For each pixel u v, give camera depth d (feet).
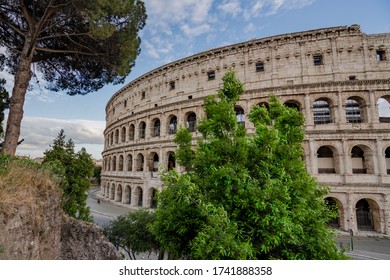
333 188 114.32
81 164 93.50
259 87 136.05
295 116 35.17
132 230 81.10
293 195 30.37
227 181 28.53
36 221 39.11
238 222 28.58
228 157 31.78
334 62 125.59
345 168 114.73
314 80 127.34
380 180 110.42
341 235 109.09
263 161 30.22
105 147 254.88
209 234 25.18
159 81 176.24
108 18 65.41
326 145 119.55
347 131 115.85
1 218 32.45
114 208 173.27
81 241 60.75
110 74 81.30
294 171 32.55
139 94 192.24
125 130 203.41
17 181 39.34
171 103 158.71
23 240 35.22
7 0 62.13
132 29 71.77
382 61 121.90
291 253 28.27
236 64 144.36
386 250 92.43
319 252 28.35
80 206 92.22
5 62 78.13
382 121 127.95
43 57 73.26
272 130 31.40
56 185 50.72
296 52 132.57
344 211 112.16
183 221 31.63
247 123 131.75
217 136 34.30
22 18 67.87
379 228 109.70
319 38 129.80
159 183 151.84
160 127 163.53
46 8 59.41
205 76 153.17
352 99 124.77
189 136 45.65
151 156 167.22
